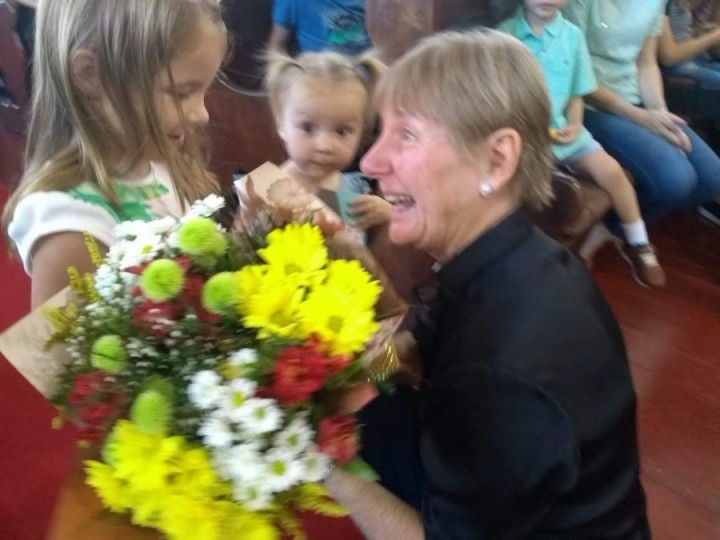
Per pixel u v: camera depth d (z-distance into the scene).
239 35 2.45
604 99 2.68
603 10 2.62
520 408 0.87
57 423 0.82
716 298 2.66
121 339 0.72
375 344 0.84
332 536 1.72
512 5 2.32
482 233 0.99
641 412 2.17
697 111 3.00
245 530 0.71
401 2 2.03
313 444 0.72
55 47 1.04
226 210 1.02
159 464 0.68
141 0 1.01
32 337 0.80
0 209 2.84
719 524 1.85
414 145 0.98
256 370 0.70
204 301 0.70
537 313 0.92
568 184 2.03
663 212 2.71
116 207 1.08
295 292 0.75
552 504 0.91
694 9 3.09
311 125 1.59
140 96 1.04
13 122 2.82
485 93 0.93
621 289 2.69
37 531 1.74
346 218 1.48
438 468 0.93
